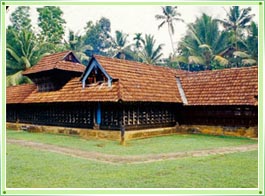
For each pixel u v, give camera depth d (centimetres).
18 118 2611
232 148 1492
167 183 921
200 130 2119
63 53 2339
